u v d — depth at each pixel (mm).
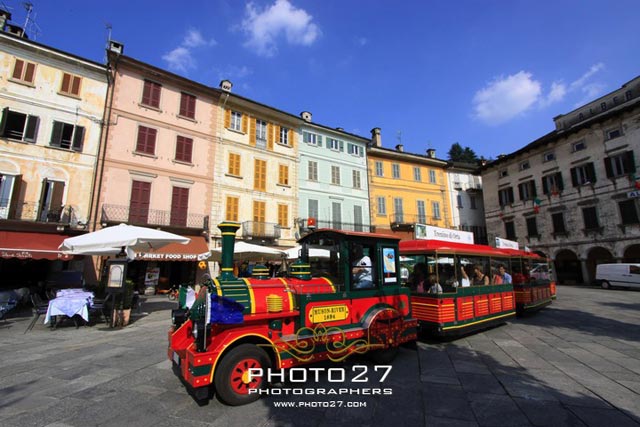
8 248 13047
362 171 29156
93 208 16422
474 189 35094
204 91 20969
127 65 18375
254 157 22734
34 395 4703
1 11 16500
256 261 17453
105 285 12562
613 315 12211
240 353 4520
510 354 7023
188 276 19094
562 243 27484
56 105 16234
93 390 4883
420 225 9586
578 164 26734
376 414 4211
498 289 9977
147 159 18438
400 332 6582
